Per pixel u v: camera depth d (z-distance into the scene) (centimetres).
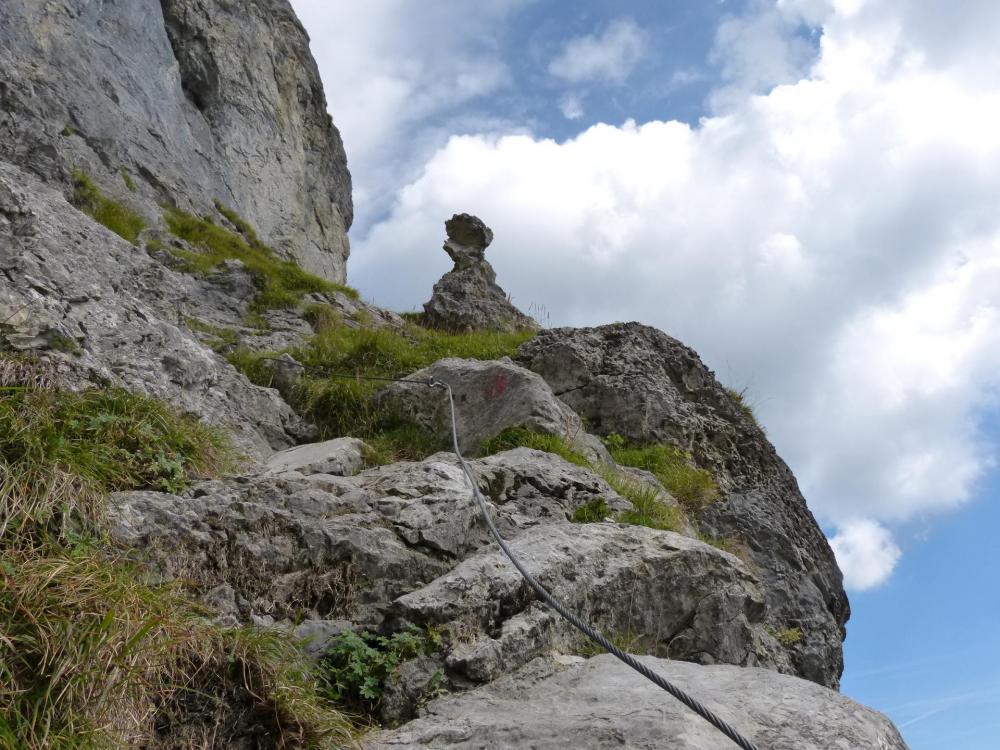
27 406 495
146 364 680
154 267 807
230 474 589
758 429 1247
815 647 968
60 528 437
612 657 473
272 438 871
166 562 473
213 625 420
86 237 751
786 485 1192
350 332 1362
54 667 343
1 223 635
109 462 511
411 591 528
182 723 384
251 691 399
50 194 767
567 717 392
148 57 2248
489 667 468
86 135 1827
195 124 2405
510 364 955
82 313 664
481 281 1861
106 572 398
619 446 1087
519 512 660
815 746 367
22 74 1658
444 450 921
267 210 2670
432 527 568
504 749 375
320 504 556
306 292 1644
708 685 425
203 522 502
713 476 1101
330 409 978
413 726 419
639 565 579
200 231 1825
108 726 347
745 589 614
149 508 490
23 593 359
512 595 514
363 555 532
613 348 1221
